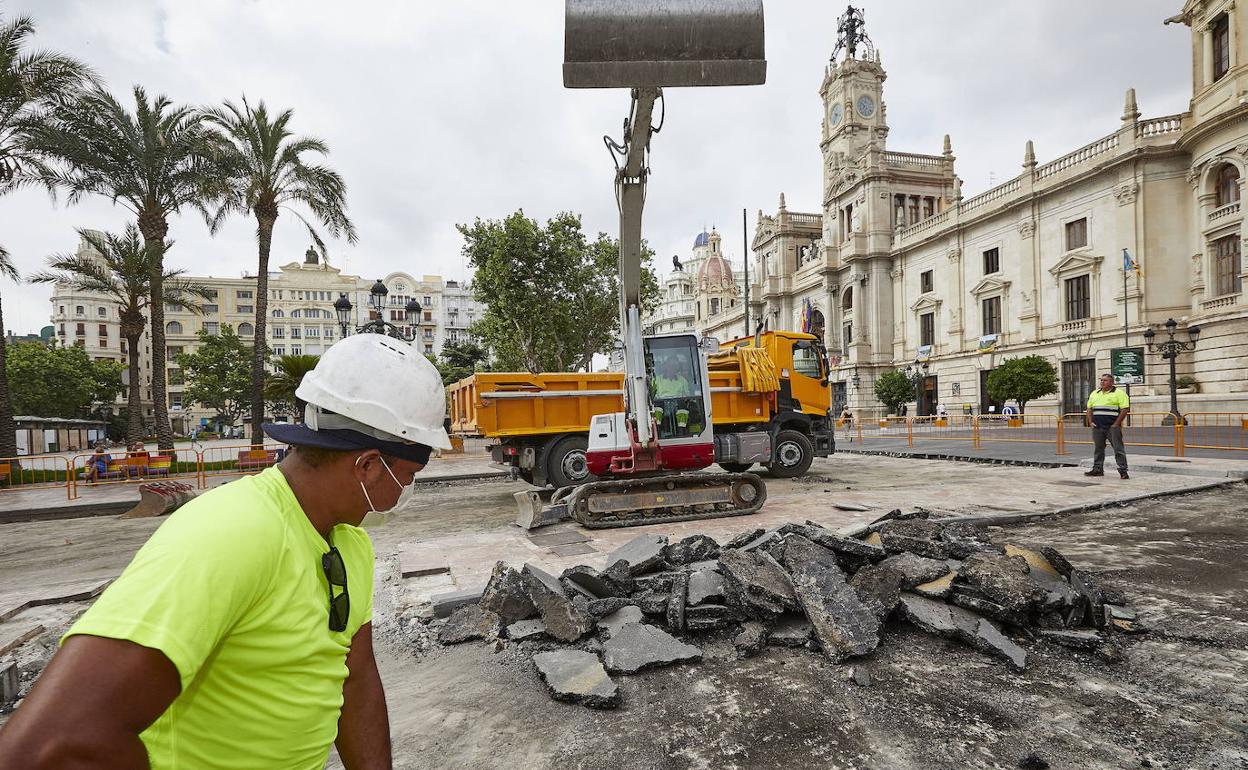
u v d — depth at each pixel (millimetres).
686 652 3852
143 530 9969
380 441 1172
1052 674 3545
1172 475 11281
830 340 50406
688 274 121250
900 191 47500
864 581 4426
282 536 1050
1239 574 5320
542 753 2924
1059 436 16031
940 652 3865
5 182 17234
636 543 5527
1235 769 2621
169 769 955
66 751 714
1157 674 3504
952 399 40594
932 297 42500
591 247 29766
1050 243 34281
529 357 29062
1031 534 7043
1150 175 29375
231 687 999
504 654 4062
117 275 22781
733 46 3094
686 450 8867
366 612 1325
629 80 3109
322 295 92938
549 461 10758
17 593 5852
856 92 50719
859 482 11820
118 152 18969
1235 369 25281
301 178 20328
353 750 1403
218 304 90375
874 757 2785
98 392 63688
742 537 5602
